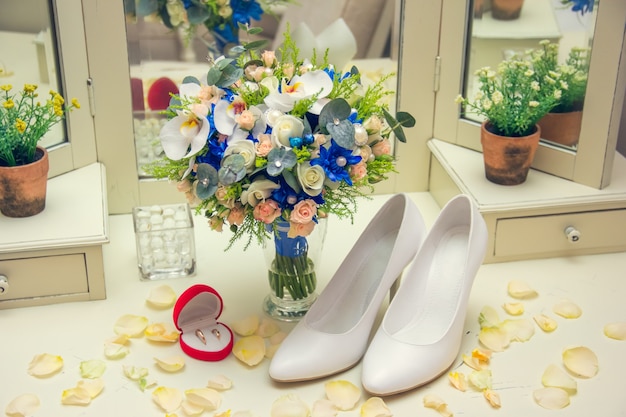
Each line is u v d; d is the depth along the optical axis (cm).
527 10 158
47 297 145
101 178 165
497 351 133
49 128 157
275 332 138
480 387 124
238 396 124
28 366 129
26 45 154
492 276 154
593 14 149
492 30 164
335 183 122
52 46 158
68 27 158
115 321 141
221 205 125
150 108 174
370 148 127
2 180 143
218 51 188
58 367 129
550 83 157
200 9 178
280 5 188
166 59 180
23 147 146
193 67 184
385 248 144
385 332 127
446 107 177
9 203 146
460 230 145
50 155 162
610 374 127
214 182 120
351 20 177
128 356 133
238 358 131
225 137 122
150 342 136
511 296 148
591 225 158
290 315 142
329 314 138
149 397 124
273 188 120
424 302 138
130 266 158
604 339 136
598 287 150
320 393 125
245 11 185
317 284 152
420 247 139
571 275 154
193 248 153
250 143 119
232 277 155
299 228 123
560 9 153
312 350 126
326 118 119
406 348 124
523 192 157
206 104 125
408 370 122
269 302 145
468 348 135
